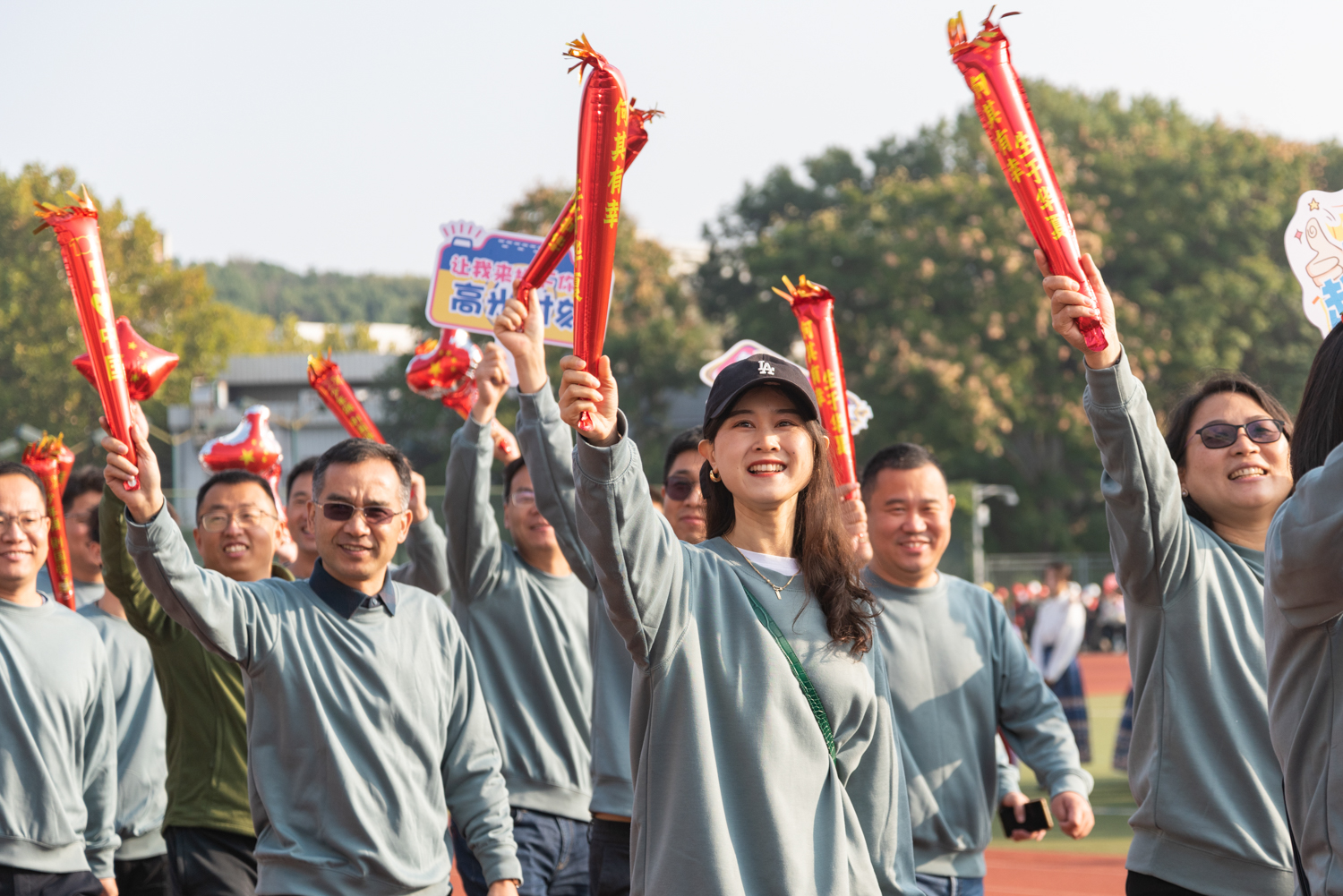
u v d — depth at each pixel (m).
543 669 5.76
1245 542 4.05
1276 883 3.73
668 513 5.48
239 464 5.88
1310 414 2.74
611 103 2.80
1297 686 2.68
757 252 37.00
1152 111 41.72
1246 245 36.56
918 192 35.91
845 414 4.58
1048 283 3.36
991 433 33.19
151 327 50.25
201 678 4.85
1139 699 3.97
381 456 4.32
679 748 3.05
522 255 6.60
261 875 4.09
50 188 48.22
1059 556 36.22
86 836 4.98
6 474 4.85
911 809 4.62
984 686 4.84
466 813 4.39
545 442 4.52
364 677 4.17
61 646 4.90
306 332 111.88
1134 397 3.53
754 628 3.15
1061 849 9.55
